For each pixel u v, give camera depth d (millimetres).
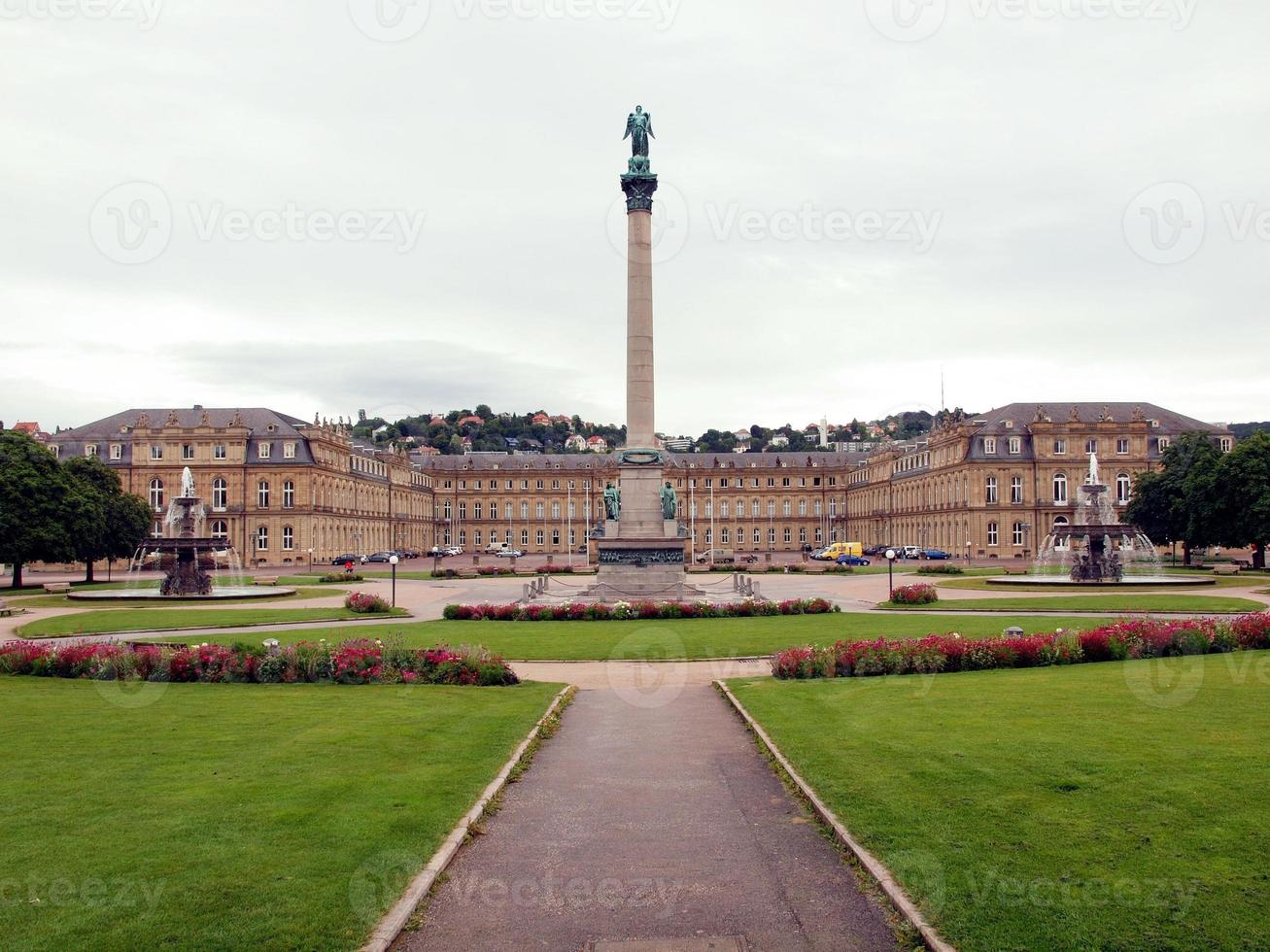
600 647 41438
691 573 107688
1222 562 110688
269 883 13594
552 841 16125
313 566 134875
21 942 11789
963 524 146000
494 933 12695
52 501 84250
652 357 69625
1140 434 143250
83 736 22406
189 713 25516
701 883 14266
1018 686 27906
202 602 66562
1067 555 100375
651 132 70062
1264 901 12375
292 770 19281
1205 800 16062
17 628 50594
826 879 14289
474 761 20391
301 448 143125
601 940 12461
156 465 141250
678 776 20109
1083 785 17125
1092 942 11539
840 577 99188
